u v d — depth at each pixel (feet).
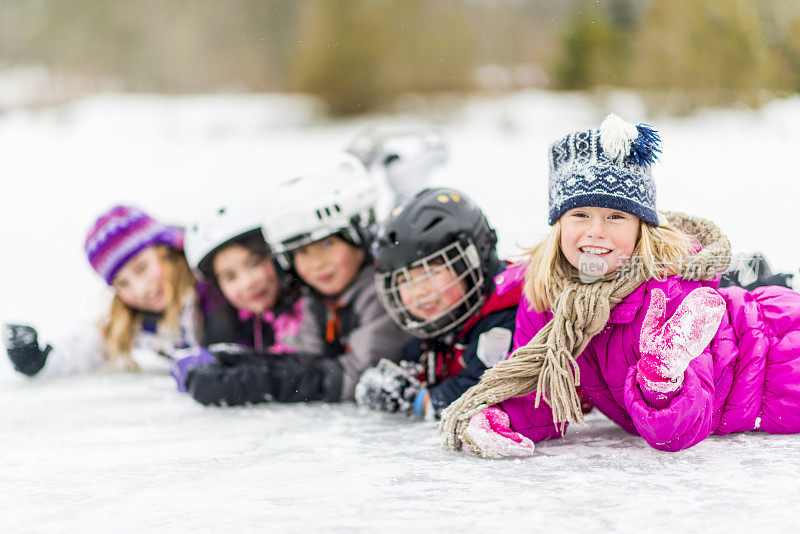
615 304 8.63
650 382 7.73
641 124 8.55
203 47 136.46
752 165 32.17
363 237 12.41
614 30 92.22
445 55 126.11
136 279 15.37
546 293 8.95
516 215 25.85
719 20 33.40
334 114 120.78
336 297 12.58
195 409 12.24
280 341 13.62
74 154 72.02
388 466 8.45
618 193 8.38
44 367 15.29
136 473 8.55
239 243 13.52
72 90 126.21
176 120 104.73
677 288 8.57
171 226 16.11
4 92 117.70
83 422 11.50
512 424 8.86
